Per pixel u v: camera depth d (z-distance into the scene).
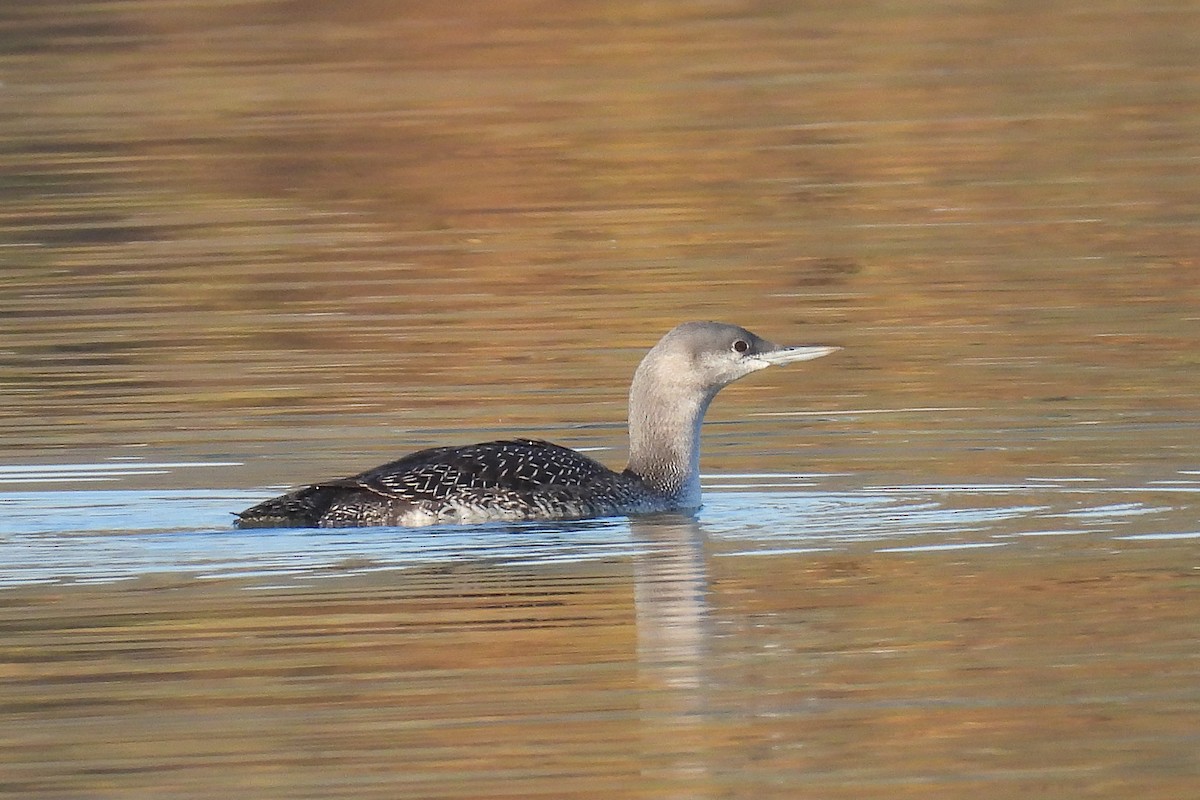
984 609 17.56
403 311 30.39
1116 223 33.69
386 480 20.80
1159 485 21.59
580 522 20.95
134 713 15.59
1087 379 25.95
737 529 20.62
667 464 21.86
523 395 26.25
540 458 21.39
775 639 16.94
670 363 21.91
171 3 51.44
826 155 38.47
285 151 39.91
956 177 36.84
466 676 16.25
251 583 18.69
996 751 14.62
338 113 42.31
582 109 42.12
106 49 47.44
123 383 26.97
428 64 46.06
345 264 33.28
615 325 29.34
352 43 47.84
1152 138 38.81
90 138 41.09
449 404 25.88
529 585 18.59
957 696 15.61
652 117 41.34
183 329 29.72
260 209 36.75
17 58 46.88
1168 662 16.14
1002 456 22.97
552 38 48.06
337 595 18.30
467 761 14.60
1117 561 18.88
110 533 20.45
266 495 22.08
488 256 33.44
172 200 37.09
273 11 50.81
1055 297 29.91
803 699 15.66
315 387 26.70
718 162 38.34
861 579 18.59
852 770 14.36
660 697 15.73
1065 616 17.30
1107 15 49.12
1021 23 48.56
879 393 25.81
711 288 31.05
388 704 15.69
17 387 26.86
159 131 41.22
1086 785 14.06
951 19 49.03
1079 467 22.39
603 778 14.30
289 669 16.42
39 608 17.97
